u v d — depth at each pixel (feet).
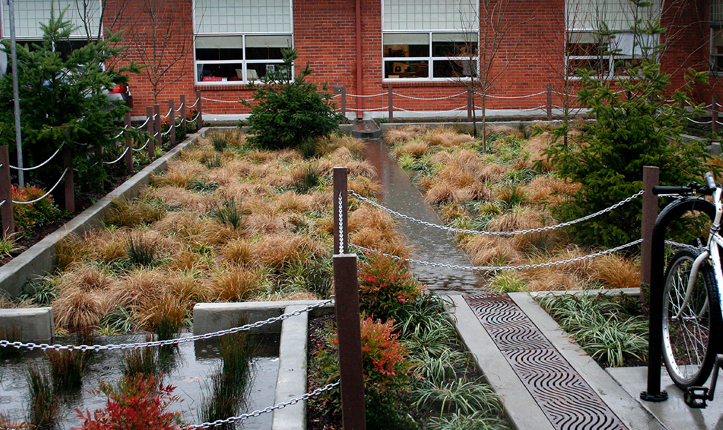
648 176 19.53
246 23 65.46
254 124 49.67
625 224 25.50
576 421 13.17
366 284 18.35
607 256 24.18
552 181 36.06
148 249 25.93
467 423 13.24
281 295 22.38
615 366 15.75
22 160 28.99
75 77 31.48
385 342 13.43
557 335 17.52
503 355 16.37
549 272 23.35
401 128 57.72
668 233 24.09
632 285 22.06
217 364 17.40
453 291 22.93
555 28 65.51
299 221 30.17
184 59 63.21
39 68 29.81
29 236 26.12
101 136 31.30
